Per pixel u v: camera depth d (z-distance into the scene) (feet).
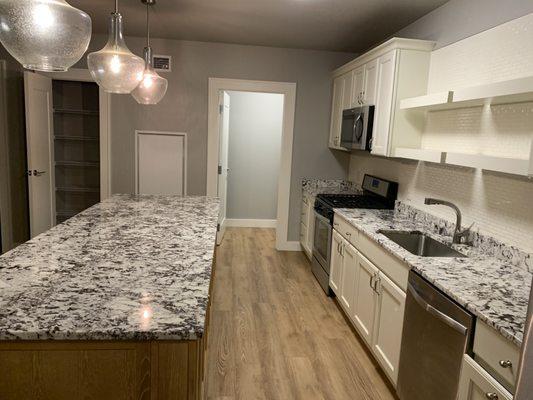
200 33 13.93
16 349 3.92
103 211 9.48
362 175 15.02
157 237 7.27
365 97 12.15
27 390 4.00
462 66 8.89
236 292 12.47
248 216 20.88
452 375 5.51
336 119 15.23
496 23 7.81
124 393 4.08
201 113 15.71
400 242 9.21
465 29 8.84
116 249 6.46
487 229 7.81
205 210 9.97
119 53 6.36
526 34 7.03
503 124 7.47
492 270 6.59
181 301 4.58
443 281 5.98
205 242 7.03
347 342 9.71
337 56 15.92
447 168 9.27
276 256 16.28
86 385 4.04
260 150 20.45
